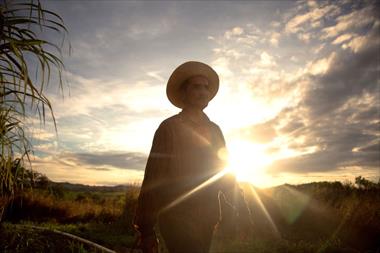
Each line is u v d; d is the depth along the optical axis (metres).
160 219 2.53
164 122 2.70
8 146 3.82
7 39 3.19
